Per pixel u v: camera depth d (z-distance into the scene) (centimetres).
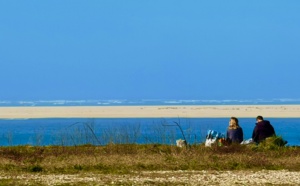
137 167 3791
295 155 4228
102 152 4412
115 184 3078
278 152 4309
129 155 4206
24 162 3988
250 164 3866
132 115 14688
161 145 4675
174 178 3294
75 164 3866
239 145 4469
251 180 3219
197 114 14812
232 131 4775
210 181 3184
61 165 3841
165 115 14512
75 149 4562
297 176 3366
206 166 3800
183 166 3803
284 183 3120
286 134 8250
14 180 3225
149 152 4341
